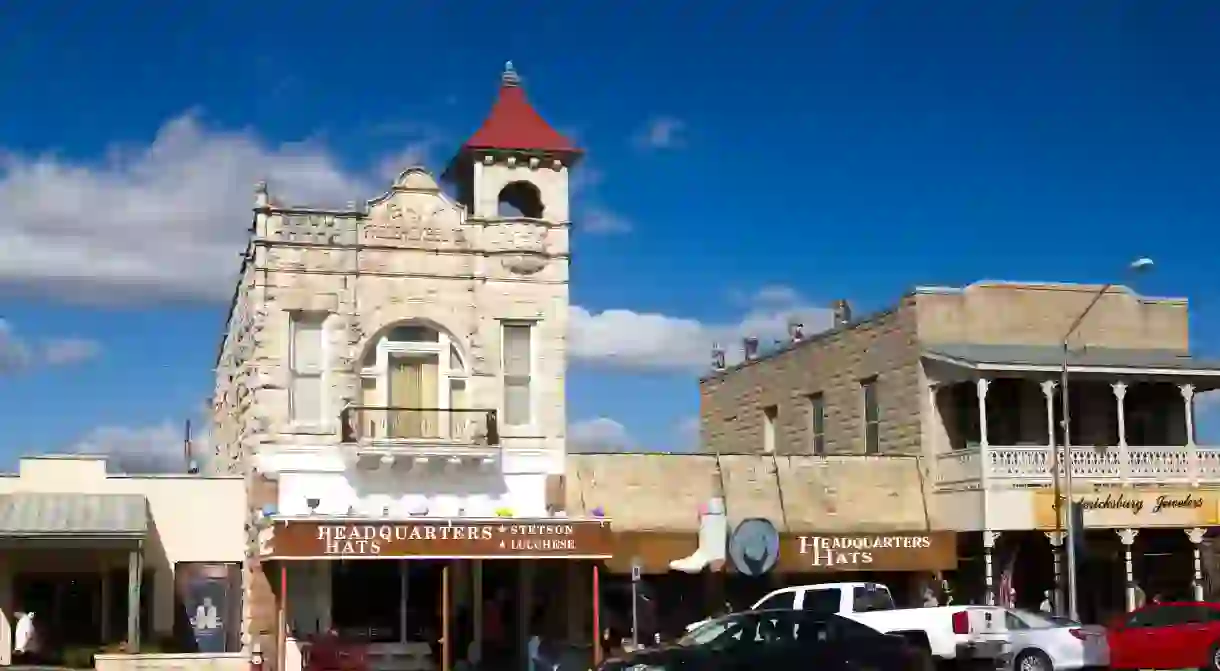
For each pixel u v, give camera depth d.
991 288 41.28
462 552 32.19
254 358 33.97
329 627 34.12
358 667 32.91
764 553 36.47
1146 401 42.31
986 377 37.97
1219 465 39.75
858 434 43.50
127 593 35.00
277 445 33.91
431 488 34.84
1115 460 39.00
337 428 34.28
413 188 35.50
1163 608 31.42
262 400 33.94
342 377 34.47
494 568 35.91
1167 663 30.69
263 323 34.12
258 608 33.47
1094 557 41.66
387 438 34.25
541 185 36.56
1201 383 40.31
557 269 36.16
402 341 35.16
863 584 30.84
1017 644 29.00
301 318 34.66
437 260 35.44
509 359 35.84
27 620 33.94
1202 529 39.31
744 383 51.81
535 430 35.66
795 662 23.98
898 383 41.28
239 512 35.69
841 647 24.19
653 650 24.92
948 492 39.25
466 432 35.03
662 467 38.22
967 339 40.78
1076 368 37.97
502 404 35.47
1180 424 42.22
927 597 37.62
